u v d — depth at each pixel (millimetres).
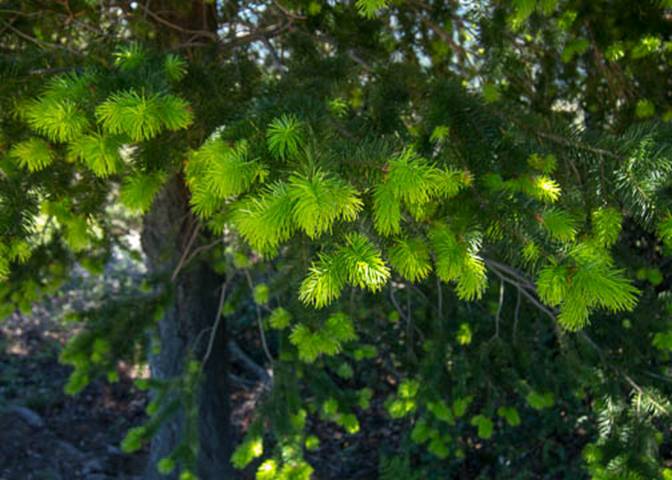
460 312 3258
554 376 3018
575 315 1153
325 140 1368
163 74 1557
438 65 3045
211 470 4133
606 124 3002
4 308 3121
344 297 2822
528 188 1564
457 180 1353
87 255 3182
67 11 2449
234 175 1201
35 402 6020
